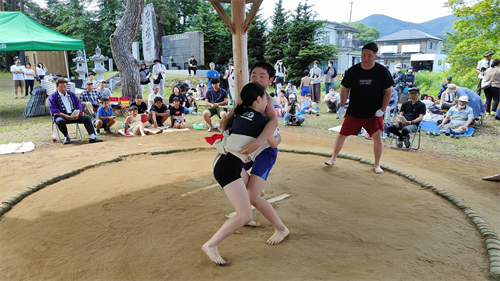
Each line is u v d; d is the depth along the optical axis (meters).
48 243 2.42
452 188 3.68
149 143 6.15
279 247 2.34
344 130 4.34
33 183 3.74
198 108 11.10
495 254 2.21
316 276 1.98
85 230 2.62
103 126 7.20
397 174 4.18
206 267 2.09
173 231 2.59
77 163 4.59
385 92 3.99
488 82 8.85
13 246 2.39
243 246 2.36
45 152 5.34
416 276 2.00
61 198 3.31
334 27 30.45
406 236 2.53
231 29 4.51
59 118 6.03
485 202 3.30
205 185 3.70
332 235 2.53
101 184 3.73
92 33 24.75
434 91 13.57
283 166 4.47
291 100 8.46
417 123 5.86
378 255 2.24
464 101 7.09
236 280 1.95
